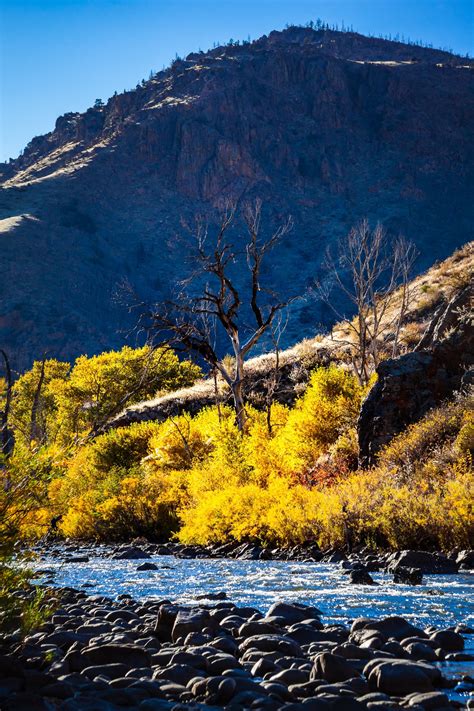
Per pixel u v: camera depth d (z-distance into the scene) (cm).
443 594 826
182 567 1266
